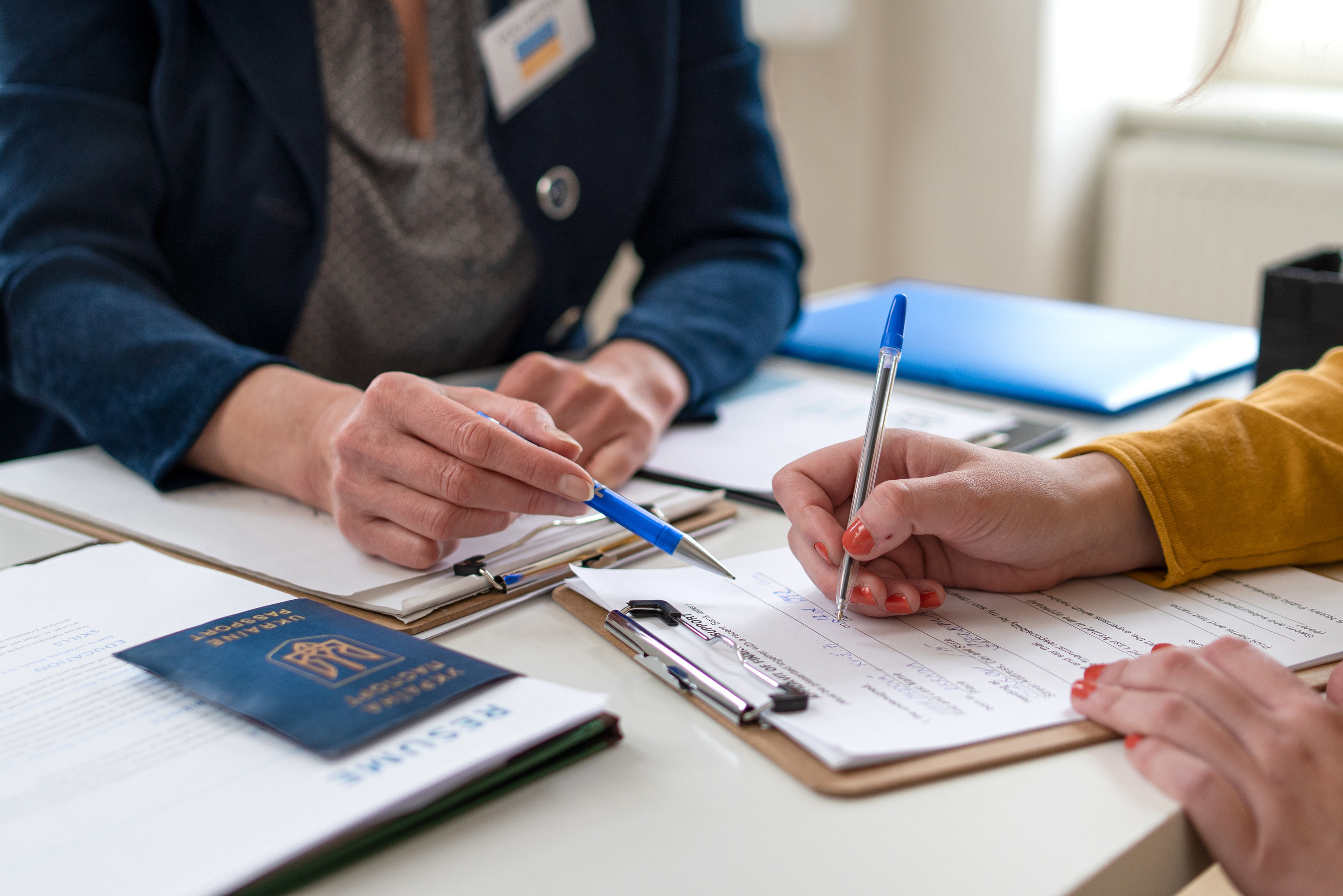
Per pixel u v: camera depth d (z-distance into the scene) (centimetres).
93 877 33
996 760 40
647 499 67
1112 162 222
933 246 239
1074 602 54
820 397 92
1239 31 67
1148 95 227
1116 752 41
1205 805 38
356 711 40
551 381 72
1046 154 217
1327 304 75
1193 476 57
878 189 243
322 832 34
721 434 82
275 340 97
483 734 39
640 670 48
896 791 39
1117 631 51
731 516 67
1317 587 56
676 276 103
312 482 66
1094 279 236
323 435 65
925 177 236
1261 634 50
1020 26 211
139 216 87
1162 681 42
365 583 56
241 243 92
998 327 109
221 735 40
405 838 37
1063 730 42
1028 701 44
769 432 82
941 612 53
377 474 59
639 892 34
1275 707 40
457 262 101
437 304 102
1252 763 38
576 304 109
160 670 44
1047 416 85
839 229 248
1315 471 59
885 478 56
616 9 102
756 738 42
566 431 70
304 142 91
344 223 96
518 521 64
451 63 100
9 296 79
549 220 102
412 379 60
